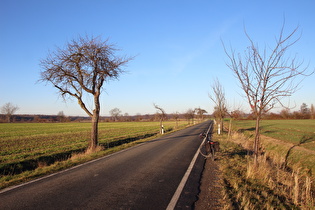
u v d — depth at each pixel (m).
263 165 7.06
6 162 10.17
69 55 12.78
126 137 22.20
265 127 34.19
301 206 4.45
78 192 5.07
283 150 12.33
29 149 15.16
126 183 5.78
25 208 4.16
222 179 6.05
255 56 6.54
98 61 13.17
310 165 8.97
